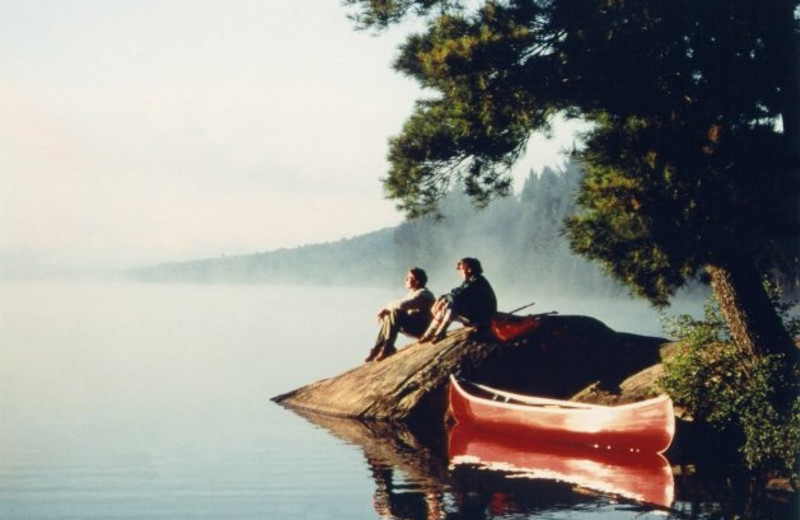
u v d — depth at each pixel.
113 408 18.97
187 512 10.34
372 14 15.76
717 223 12.96
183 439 15.03
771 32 13.21
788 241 13.77
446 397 17.19
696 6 13.01
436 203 16.41
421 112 16.33
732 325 13.84
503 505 10.58
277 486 11.58
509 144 15.41
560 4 13.86
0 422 16.94
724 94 13.20
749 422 12.70
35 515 10.20
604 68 13.45
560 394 17.16
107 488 11.45
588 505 10.63
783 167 12.90
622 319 70.81
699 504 10.66
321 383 19.47
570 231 13.55
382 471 12.52
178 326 56.25
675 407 14.27
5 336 43.47
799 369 12.93
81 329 51.34
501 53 14.03
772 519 10.04
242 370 27.59
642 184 13.09
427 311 18.70
